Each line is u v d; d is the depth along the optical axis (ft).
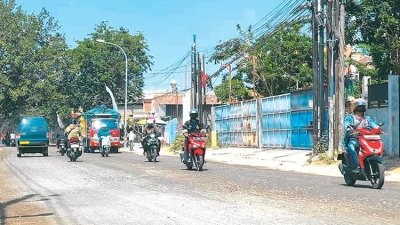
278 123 102.37
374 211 28.86
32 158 96.68
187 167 64.18
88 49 212.23
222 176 53.31
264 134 108.27
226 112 126.72
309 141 90.74
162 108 212.64
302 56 130.11
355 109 41.27
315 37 73.10
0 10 201.98
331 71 68.33
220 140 130.11
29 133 104.01
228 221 26.25
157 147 80.53
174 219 27.37
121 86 217.97
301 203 32.32
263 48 133.80
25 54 196.44
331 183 45.09
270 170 62.59
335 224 24.89
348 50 132.57
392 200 33.32
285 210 29.50
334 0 67.26
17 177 56.18
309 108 90.68
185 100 191.62
